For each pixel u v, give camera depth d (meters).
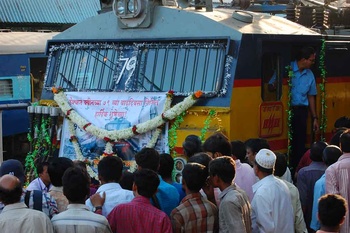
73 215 5.69
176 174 9.35
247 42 9.27
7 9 23.77
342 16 12.95
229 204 6.18
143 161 6.86
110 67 10.22
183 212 6.18
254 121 9.50
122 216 6.02
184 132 9.30
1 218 5.60
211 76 9.28
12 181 5.68
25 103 16.33
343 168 7.61
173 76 9.62
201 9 10.60
